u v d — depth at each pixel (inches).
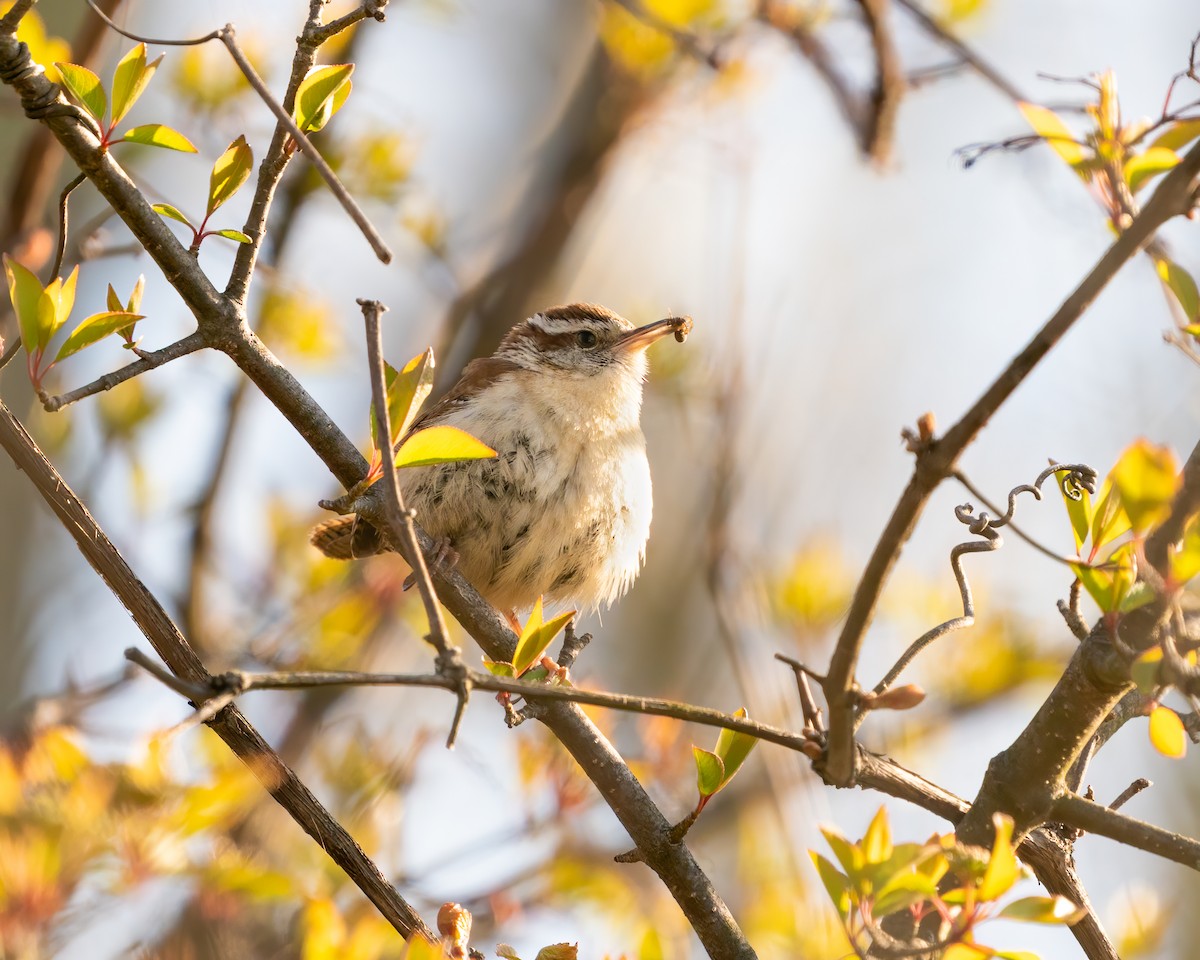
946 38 445.4
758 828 492.1
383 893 242.7
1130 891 362.3
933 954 203.9
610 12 515.2
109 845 277.0
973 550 245.1
